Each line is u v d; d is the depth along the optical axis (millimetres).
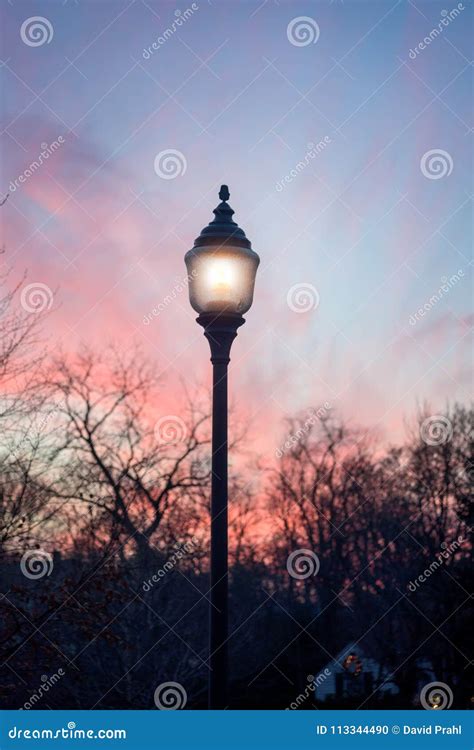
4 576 18812
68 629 21859
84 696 27391
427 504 47094
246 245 9750
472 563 44750
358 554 51250
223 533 8977
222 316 9523
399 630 48469
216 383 9422
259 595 47188
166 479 37250
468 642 42656
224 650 8750
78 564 23656
